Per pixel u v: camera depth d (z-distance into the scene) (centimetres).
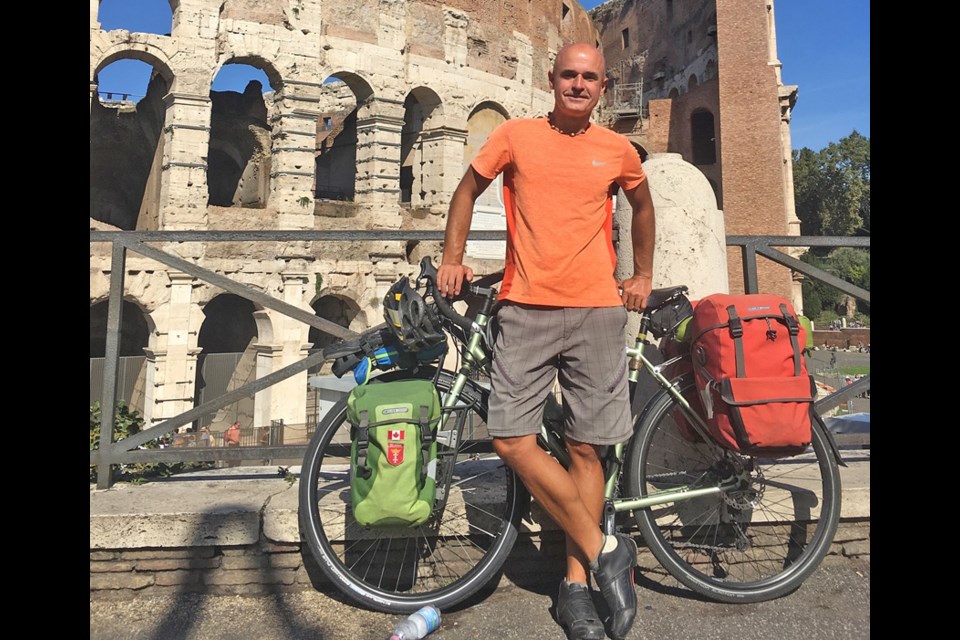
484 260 2455
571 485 239
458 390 270
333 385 1466
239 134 2506
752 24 3025
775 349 250
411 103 2661
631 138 3459
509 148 244
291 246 2123
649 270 274
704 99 3278
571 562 254
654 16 3866
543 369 243
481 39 2639
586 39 3438
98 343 2223
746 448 245
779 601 270
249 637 248
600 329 241
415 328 258
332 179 3256
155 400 1925
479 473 323
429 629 243
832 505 279
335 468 370
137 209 2570
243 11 2048
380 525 233
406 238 354
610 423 242
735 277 2894
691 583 266
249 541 280
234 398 321
